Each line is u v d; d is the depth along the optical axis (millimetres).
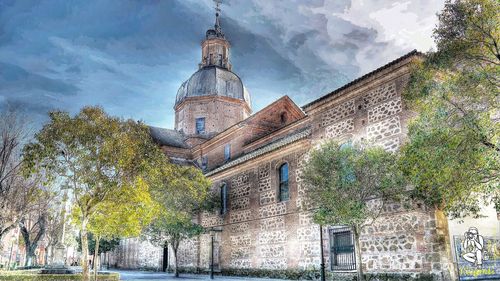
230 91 44000
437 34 11719
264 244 24938
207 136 42094
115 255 49469
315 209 17875
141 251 43000
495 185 11594
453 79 11445
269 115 35688
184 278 26094
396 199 15852
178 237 28281
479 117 11078
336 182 14625
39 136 15602
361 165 14820
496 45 10961
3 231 22391
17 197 22984
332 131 21234
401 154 13938
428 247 15453
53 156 15664
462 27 11234
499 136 11109
